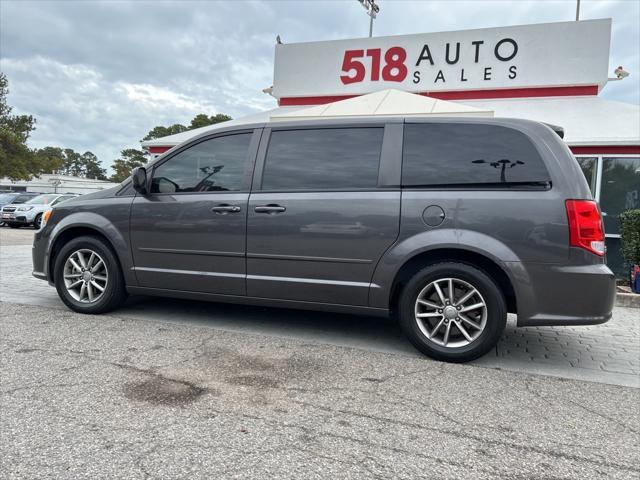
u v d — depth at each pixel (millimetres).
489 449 2367
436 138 3771
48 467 2088
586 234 3348
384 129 3908
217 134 4387
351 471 2131
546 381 3371
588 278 3328
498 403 2941
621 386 3322
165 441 2336
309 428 2518
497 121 3682
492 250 3465
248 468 2127
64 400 2756
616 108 10383
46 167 45531
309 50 13117
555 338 4594
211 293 4312
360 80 12672
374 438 2438
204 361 3484
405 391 3072
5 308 4938
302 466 2158
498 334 3545
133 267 4539
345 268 3850
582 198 3381
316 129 4102
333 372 3365
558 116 10180
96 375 3145
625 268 8359
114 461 2148
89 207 4715
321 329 4477
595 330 4949
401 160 3793
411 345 4078
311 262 3936
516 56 11477
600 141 8555
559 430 2604
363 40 12594
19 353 3537
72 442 2301
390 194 3746
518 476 2135
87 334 4055
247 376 3223
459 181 3641
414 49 12180
